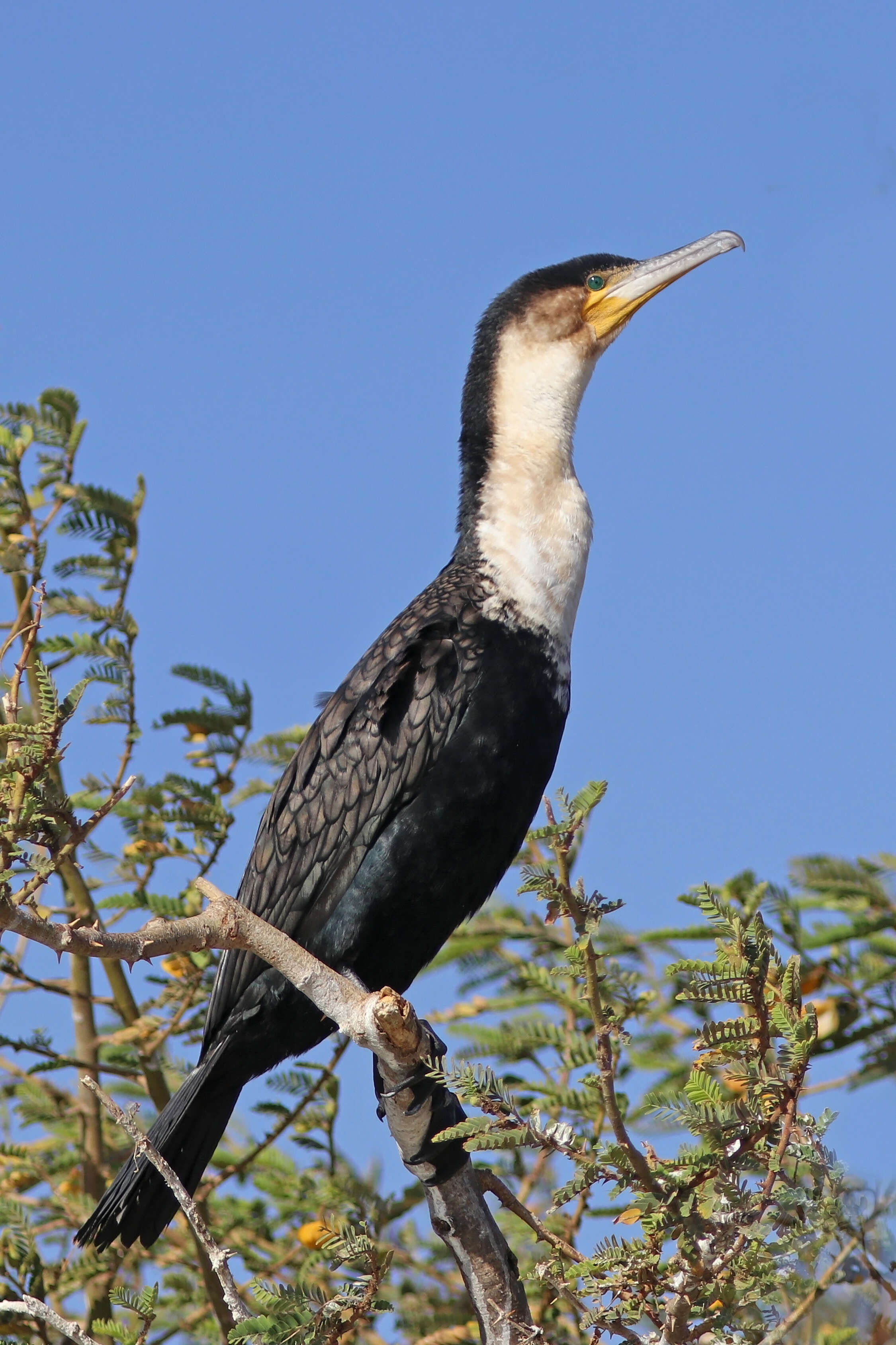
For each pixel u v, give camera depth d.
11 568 12.77
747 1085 7.43
